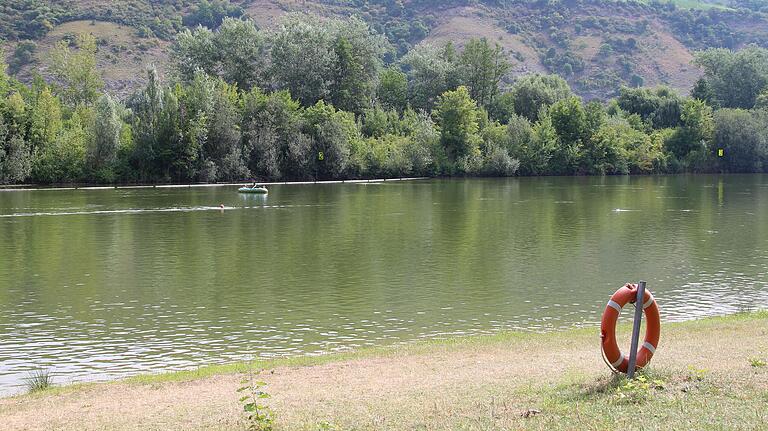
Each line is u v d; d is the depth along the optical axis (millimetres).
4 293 35875
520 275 39938
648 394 16109
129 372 23797
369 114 139375
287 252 47719
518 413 15516
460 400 17000
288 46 139375
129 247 49875
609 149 144250
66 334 28594
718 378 17250
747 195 92125
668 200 84875
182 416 16875
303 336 28141
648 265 42812
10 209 73812
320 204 80312
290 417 16328
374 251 48000
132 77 197875
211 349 26453
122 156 111375
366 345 26812
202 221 64562
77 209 74188
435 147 133375
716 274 40000
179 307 32969
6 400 19391
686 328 25453
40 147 108750
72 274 40531
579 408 15602
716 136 152625
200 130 112625
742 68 182625
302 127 123938
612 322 17469
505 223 62625
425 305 33156
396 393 18047
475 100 158250
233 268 42219
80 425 16594
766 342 22234
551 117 146125
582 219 65438
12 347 26844
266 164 118438
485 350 23234
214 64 141250
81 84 146750
